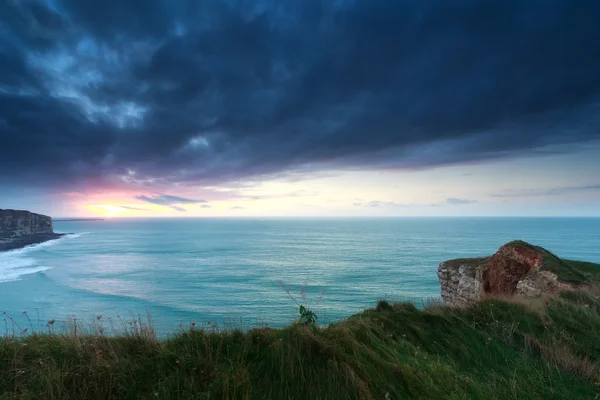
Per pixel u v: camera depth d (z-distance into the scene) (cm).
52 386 361
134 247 19425
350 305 6038
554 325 782
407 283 8475
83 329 504
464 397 451
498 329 734
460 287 2625
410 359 548
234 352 466
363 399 402
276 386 414
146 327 494
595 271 2075
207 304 6294
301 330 513
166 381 393
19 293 7394
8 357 400
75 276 9819
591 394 505
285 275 9912
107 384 377
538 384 514
